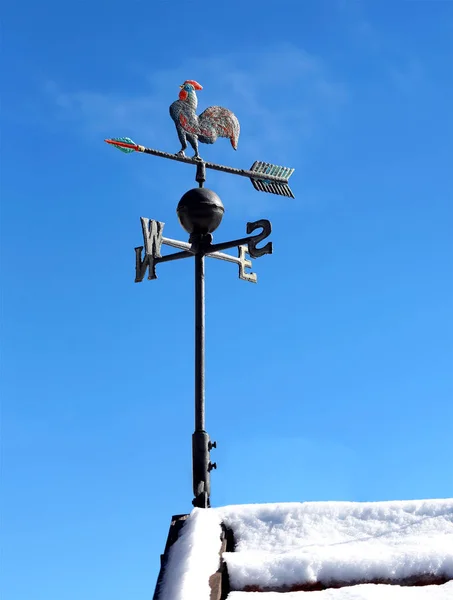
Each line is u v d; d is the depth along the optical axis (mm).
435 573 4566
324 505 5453
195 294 8000
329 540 5113
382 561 4617
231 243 8023
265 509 5469
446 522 5223
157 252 8258
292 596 4375
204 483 7277
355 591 4375
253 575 4629
